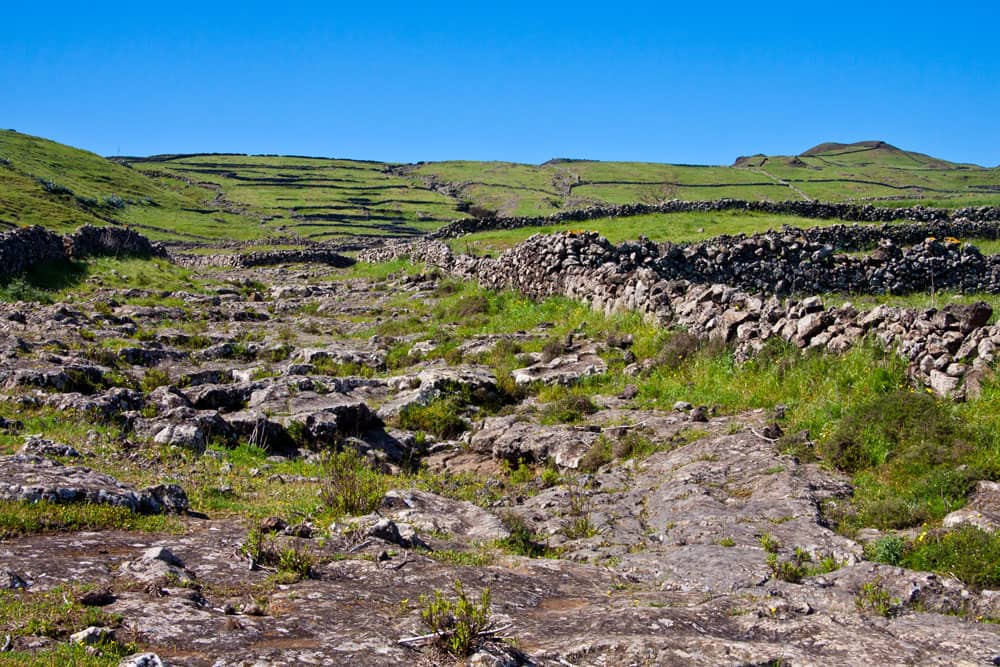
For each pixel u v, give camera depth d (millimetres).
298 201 110312
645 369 17406
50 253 33000
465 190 133750
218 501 9914
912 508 9344
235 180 131375
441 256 37375
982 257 28547
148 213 84000
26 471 8773
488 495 12039
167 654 5090
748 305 17812
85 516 7961
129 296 29750
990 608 7012
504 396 17141
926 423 11023
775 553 8398
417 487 12141
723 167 157375
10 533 7320
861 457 10992
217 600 6289
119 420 13281
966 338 12922
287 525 8711
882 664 5727
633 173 144000
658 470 12008
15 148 92625
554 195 122250
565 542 9633
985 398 11625
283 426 13672
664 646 5715
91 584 6215
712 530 9219
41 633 5195
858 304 25219
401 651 5418
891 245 28656
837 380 13875
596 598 7355
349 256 56125
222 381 17906
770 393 14609
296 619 5945
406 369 19562
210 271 46156
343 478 10430
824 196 115688
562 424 14711
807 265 28094
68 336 19531
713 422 13836
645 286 21406
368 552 7887
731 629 6441
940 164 179375
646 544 9227
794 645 6117
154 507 8852
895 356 13586
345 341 23594
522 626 6324
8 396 13359
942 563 7844
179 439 12523
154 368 17828
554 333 22047
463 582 7258
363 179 140375
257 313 28250
